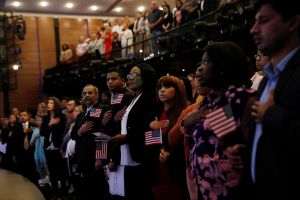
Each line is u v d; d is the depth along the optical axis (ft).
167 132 10.87
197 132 7.26
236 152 6.46
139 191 12.33
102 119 14.67
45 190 23.76
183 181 10.25
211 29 22.39
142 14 39.34
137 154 12.27
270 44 5.70
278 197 5.37
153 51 30.40
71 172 19.27
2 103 53.42
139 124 12.45
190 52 25.11
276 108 5.22
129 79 13.03
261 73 10.71
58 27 57.36
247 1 20.67
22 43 55.01
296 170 5.23
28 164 29.48
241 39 22.13
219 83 7.15
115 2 54.70
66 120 22.02
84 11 58.23
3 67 53.62
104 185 15.48
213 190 6.92
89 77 37.91
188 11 28.45
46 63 56.08
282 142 5.12
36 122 27.78
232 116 6.64
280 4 5.51
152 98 12.67
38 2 53.52
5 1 52.29
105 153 13.08
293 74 5.37
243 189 6.43
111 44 41.86
